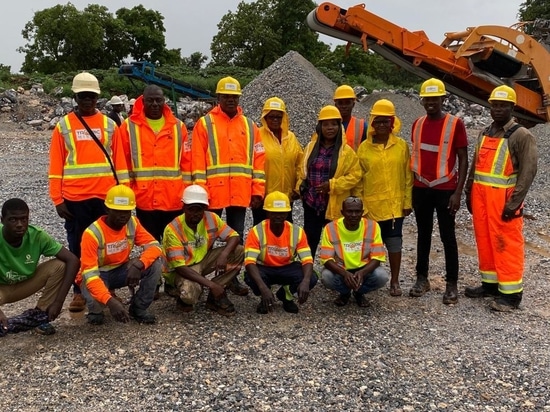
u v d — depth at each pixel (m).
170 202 4.78
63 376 3.61
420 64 10.84
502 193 4.86
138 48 49.22
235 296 5.18
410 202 5.14
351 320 4.64
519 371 3.76
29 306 4.82
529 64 10.84
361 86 27.70
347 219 4.69
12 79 24.33
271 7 48.69
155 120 4.74
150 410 3.22
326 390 3.47
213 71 30.34
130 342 4.13
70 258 4.17
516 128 4.83
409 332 4.40
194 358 3.88
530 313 4.85
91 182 4.47
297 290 4.68
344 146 4.94
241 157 4.91
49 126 19.70
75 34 44.38
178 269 4.56
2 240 3.97
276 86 15.54
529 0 42.94
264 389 3.47
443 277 5.83
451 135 4.93
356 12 9.96
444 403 3.34
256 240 4.65
